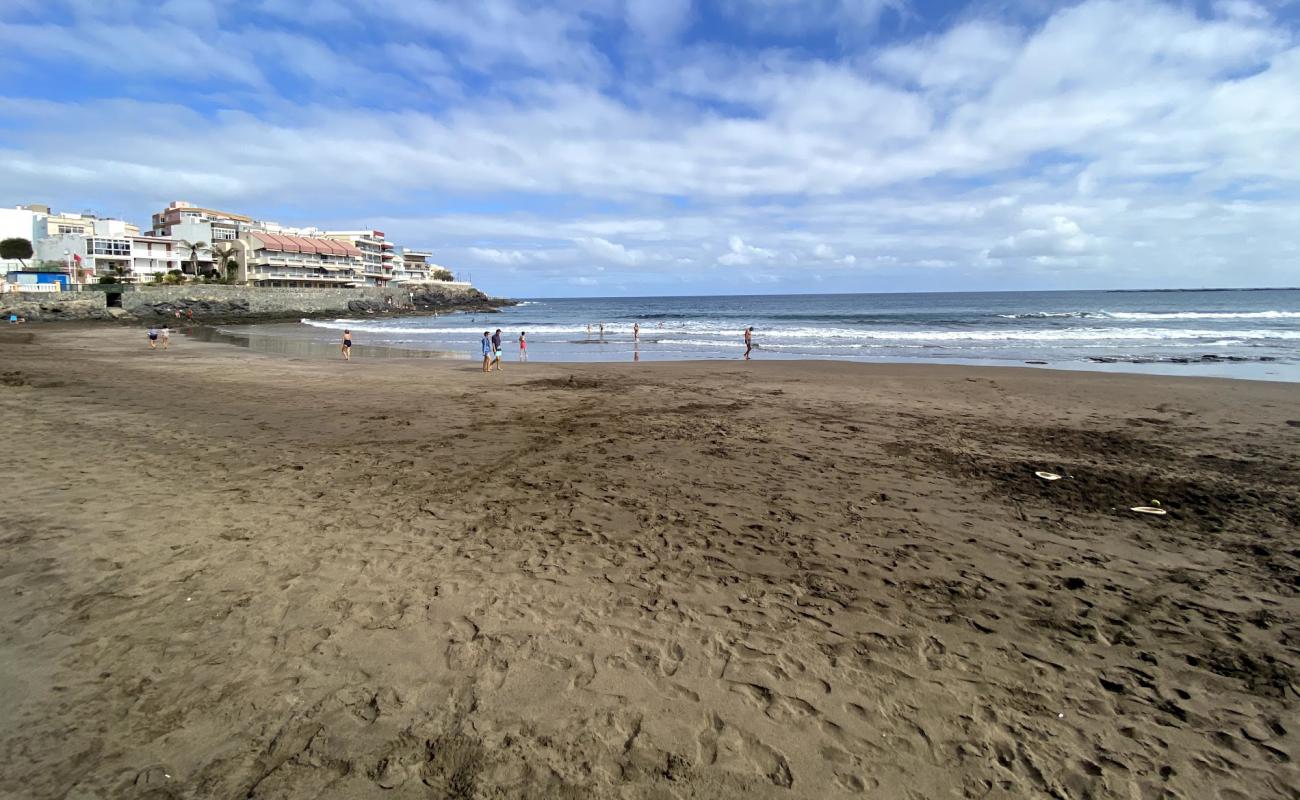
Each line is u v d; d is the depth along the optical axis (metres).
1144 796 2.75
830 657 3.77
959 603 4.48
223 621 3.94
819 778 2.82
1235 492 7.38
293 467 7.69
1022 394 15.20
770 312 76.62
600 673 3.54
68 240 66.38
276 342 34.62
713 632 4.01
